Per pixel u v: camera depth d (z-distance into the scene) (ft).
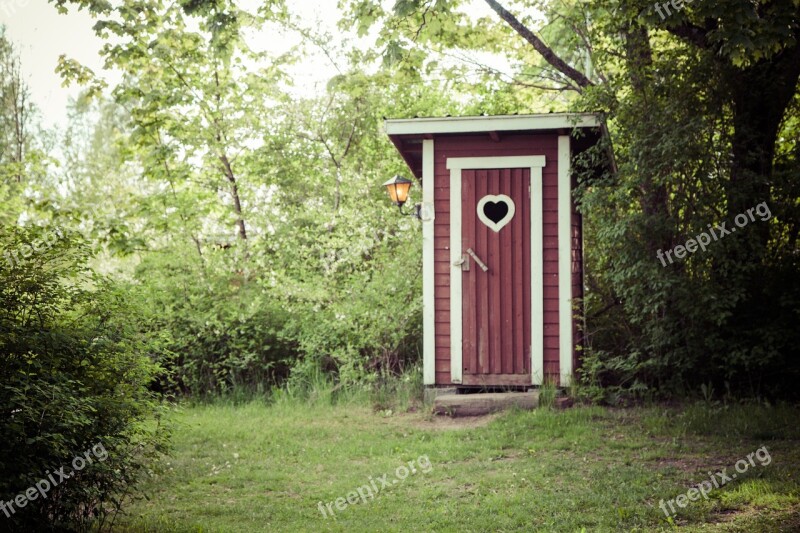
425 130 36.55
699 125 32.96
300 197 57.21
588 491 22.30
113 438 18.35
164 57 50.21
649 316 36.86
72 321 19.62
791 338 33.73
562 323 36.91
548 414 32.83
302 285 44.01
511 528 19.74
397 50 41.75
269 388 43.39
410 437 31.14
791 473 22.43
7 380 16.84
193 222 49.11
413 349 43.62
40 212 51.60
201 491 24.35
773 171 36.37
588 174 36.78
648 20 31.17
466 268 37.73
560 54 55.88
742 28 28.76
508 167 37.52
